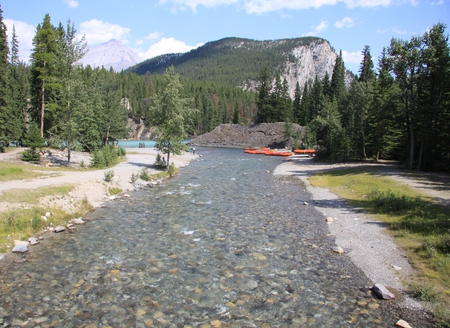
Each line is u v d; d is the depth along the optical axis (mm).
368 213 18938
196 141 113875
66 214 17609
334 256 12797
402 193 21984
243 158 60188
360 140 51188
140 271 11227
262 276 10977
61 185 21094
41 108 44875
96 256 12492
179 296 9570
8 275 10719
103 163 34406
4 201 16266
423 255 12000
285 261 12266
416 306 9031
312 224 17219
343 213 19344
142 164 38750
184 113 36281
